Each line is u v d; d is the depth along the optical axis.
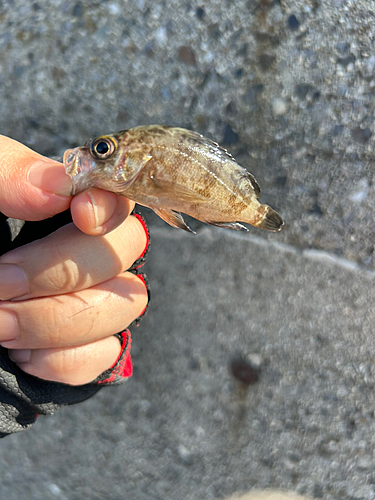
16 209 0.11
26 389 0.14
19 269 0.12
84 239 0.12
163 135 0.11
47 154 0.24
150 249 0.25
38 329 0.12
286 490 0.22
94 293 0.13
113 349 0.14
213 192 0.11
